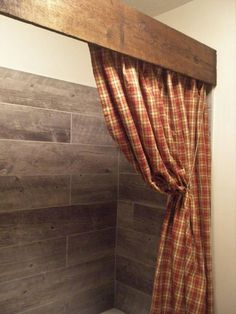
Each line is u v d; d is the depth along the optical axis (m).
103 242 2.05
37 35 1.69
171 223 1.50
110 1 1.06
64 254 1.85
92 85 1.94
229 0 1.54
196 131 1.50
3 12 0.80
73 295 1.91
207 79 1.52
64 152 1.82
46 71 1.73
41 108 1.71
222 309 1.57
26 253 1.69
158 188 1.34
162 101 1.34
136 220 1.99
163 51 1.26
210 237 1.57
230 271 1.54
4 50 1.56
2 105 1.56
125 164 2.07
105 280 2.08
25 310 1.69
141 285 1.96
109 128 1.22
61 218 1.83
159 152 1.30
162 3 1.74
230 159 1.55
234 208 1.53
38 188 1.72
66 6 0.93
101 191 2.02
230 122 1.55
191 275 1.44
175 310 1.42
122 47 1.09
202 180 1.53
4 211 1.59
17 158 1.62
